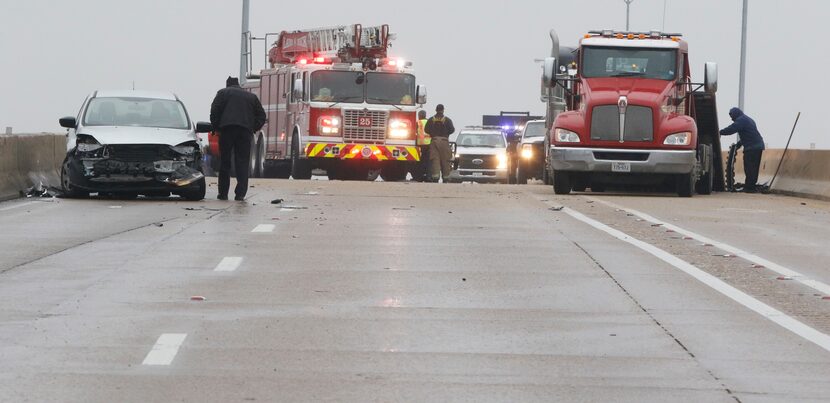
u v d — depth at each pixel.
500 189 60.62
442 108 80.50
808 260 30.52
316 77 76.00
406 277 26.20
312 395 15.95
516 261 29.09
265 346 18.92
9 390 15.95
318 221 38.50
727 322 21.38
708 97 61.03
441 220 39.53
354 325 20.70
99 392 15.92
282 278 25.78
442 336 19.89
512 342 19.48
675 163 55.16
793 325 21.16
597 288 24.98
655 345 19.36
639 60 58.03
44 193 50.31
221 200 48.06
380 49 76.12
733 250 32.31
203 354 18.28
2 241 32.09
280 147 80.56
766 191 64.19
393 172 80.81
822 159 59.34
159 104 49.94
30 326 20.23
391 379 16.91
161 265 27.52
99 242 31.95
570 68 61.44
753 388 16.59
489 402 15.73
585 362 18.09
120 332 19.80
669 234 36.31
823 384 16.88
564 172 56.34
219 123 47.72
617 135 55.59
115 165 46.66
